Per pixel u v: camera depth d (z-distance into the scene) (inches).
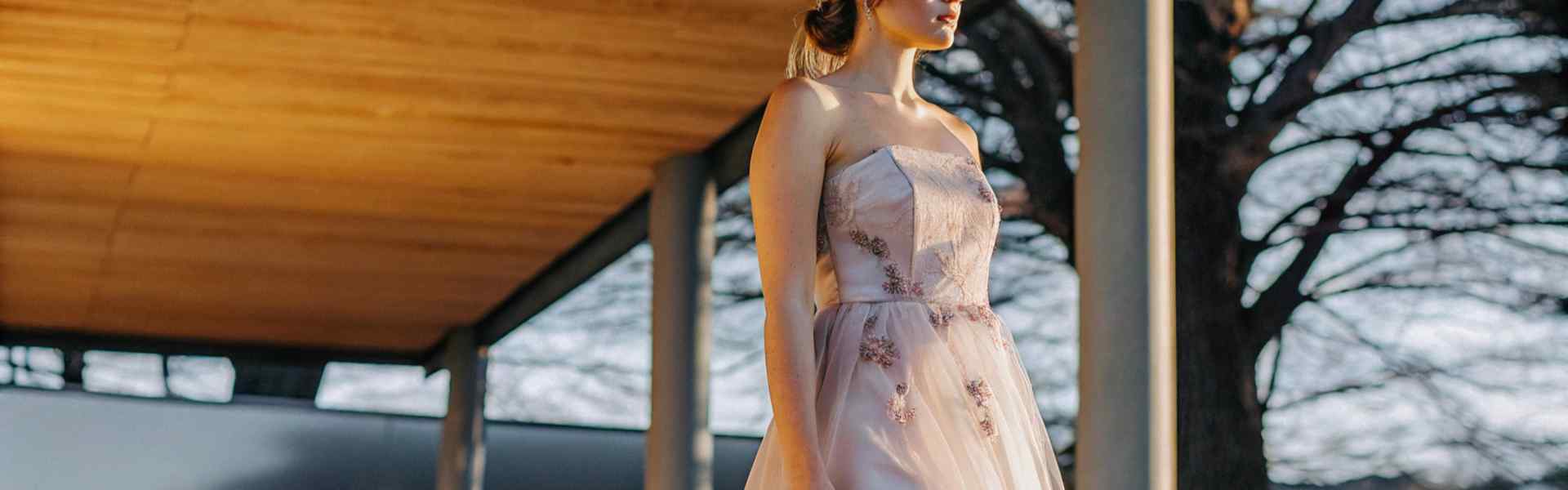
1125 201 164.6
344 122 265.6
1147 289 162.9
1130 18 168.1
